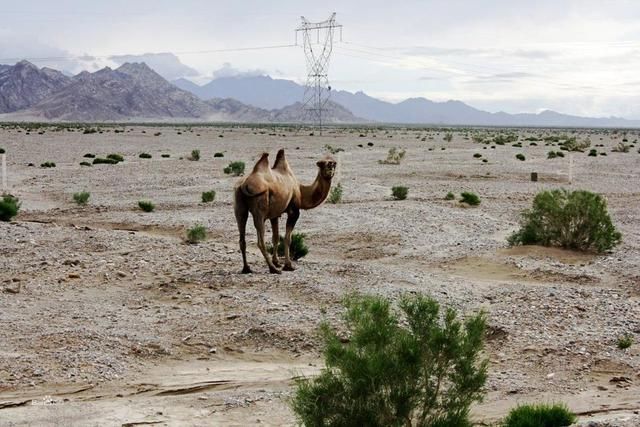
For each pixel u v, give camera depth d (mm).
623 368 11188
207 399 9758
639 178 46969
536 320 13359
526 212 22438
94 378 10469
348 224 25359
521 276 17750
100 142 83812
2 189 35750
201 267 17359
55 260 17844
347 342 11797
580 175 48406
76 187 37375
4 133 99812
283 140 97812
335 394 7375
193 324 13047
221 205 30672
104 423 8805
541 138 122438
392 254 20734
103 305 14352
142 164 52562
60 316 13453
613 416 9031
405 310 7816
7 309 13836
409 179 44156
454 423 7527
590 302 14625
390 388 7348
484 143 94125
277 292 14992
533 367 11297
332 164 16969
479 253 20328
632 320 13492
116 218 26531
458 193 37188
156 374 10844
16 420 8852
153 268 17250
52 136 95562
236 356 11797
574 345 12070
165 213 28000
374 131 164750
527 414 8516
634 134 193625
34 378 10336
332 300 14258
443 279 16781
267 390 10195
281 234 23438
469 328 7840
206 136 108188
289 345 12062
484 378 7699
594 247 20672
